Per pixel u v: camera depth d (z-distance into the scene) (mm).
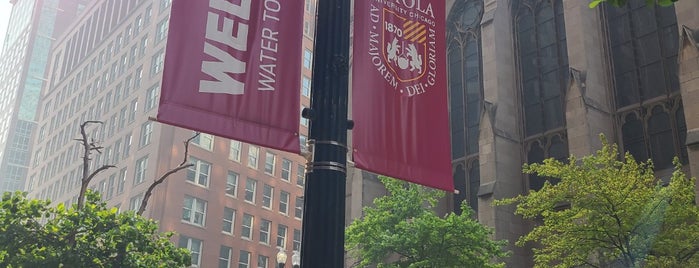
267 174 63031
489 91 33031
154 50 64250
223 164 58312
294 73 7613
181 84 7051
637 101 29000
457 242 24250
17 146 130625
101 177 66125
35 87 135250
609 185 20016
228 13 7551
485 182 31109
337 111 7055
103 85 74562
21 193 15984
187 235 53562
